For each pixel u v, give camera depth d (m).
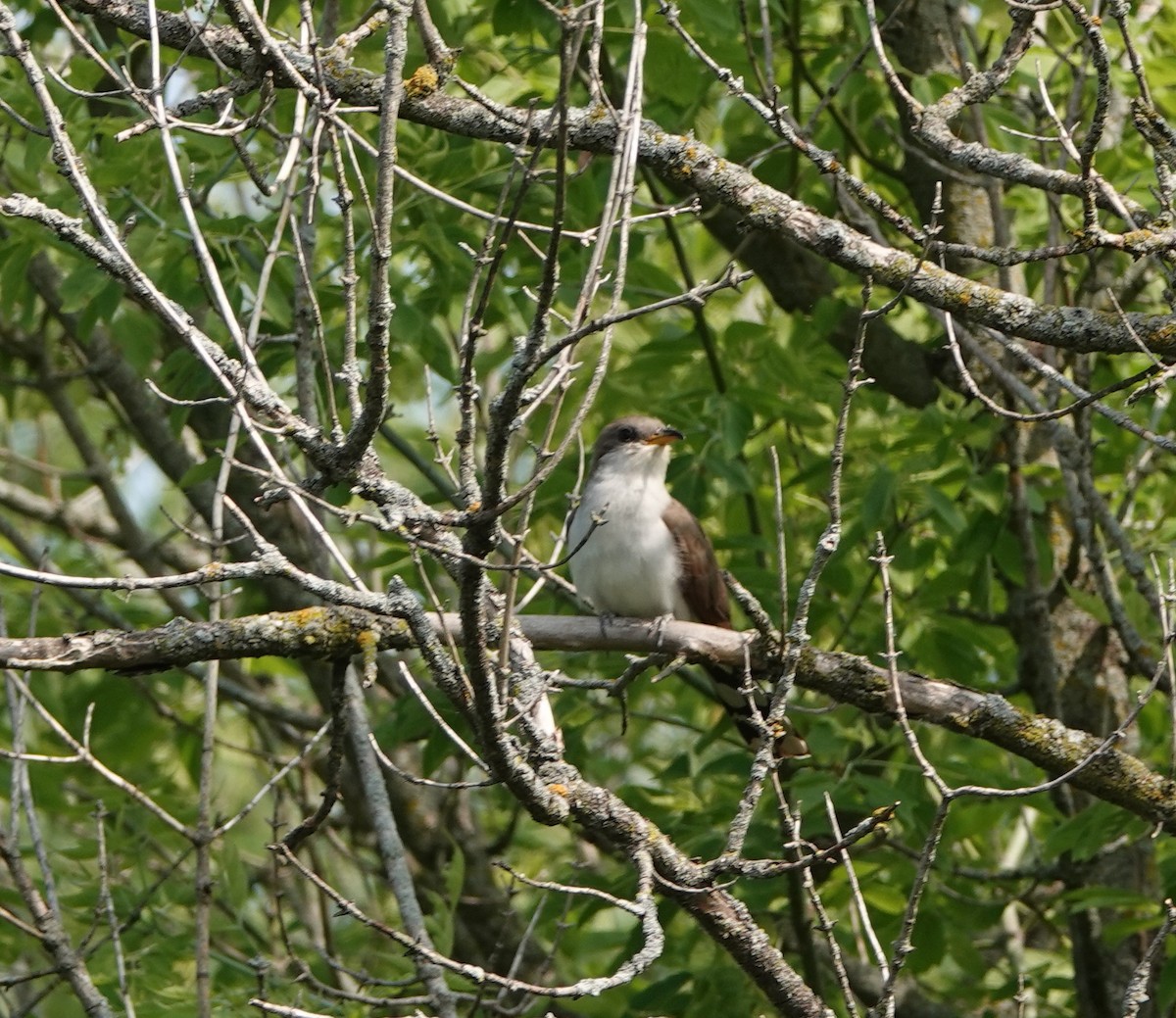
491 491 5.62
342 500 10.93
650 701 15.98
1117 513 11.81
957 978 13.93
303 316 8.76
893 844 11.26
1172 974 10.38
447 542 6.64
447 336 14.20
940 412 12.12
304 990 9.97
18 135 11.52
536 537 14.78
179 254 10.95
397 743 11.55
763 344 13.40
